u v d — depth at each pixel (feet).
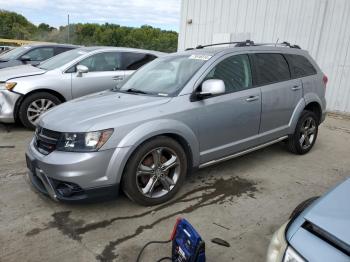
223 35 33.53
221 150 13.23
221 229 10.35
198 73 12.64
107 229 10.23
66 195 10.39
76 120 10.71
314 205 6.52
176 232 8.61
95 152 10.05
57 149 10.46
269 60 15.26
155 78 13.79
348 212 6.13
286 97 15.46
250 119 13.96
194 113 12.00
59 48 34.63
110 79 22.57
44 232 10.03
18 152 16.66
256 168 15.31
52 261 8.79
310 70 17.31
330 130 23.21
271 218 11.07
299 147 16.96
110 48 23.35
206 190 12.93
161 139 11.19
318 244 5.63
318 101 17.22
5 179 13.50
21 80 19.83
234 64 13.79
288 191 13.10
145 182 11.35
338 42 27.76
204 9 36.40
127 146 10.40
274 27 31.37
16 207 11.37
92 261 8.83
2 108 19.80
